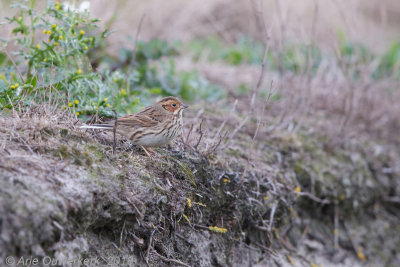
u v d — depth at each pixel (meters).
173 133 9.09
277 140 12.61
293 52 17.41
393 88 16.92
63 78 9.44
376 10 27.52
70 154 7.30
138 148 9.12
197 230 9.09
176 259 8.44
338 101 15.25
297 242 11.81
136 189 7.75
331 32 17.02
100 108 9.48
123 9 15.50
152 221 7.90
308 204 12.27
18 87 8.77
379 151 14.57
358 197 13.33
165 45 14.20
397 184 14.38
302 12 21.48
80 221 6.71
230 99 14.73
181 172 8.99
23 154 6.85
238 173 10.35
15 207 5.88
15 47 11.06
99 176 7.30
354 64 16.31
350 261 12.62
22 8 9.55
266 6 22.31
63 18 9.46
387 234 13.80
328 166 12.91
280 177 11.43
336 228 12.71
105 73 10.76
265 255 10.73
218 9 22.11
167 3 20.16
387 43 22.52
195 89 14.30
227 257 9.76
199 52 18.80
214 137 11.24
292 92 13.83
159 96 12.86
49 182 6.54
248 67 18.19
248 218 10.45
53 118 7.98
